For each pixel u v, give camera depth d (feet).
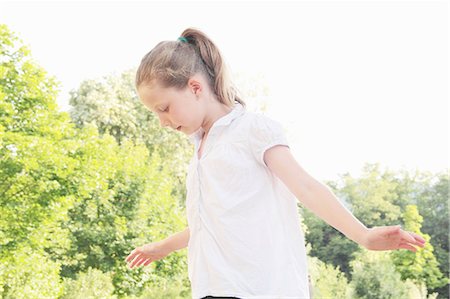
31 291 25.44
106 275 28.14
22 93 27.71
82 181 27.66
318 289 26.50
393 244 3.68
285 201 4.31
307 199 4.02
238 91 4.72
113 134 34.06
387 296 25.96
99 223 29.01
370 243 3.73
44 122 27.71
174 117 4.45
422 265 30.45
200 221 4.34
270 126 4.27
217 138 4.41
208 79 4.53
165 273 29.04
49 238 26.63
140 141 34.45
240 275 4.09
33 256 25.61
